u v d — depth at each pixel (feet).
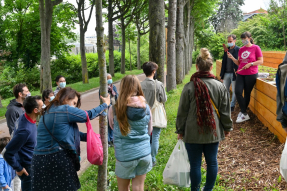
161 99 13.94
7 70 76.38
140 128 9.01
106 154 10.85
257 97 18.97
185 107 9.78
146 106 9.17
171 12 35.35
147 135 9.36
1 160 10.92
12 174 11.67
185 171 10.65
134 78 9.18
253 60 17.80
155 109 13.78
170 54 36.27
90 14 66.85
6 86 73.41
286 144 9.46
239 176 11.64
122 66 97.14
